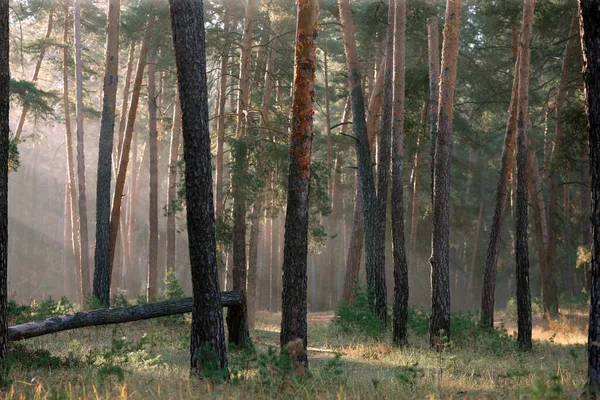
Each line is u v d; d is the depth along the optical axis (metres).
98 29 35.03
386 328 21.05
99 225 22.77
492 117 42.75
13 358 10.55
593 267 7.89
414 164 41.78
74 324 12.48
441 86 17.47
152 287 30.17
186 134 9.80
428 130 34.09
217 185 26.45
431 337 17.17
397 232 18.09
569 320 29.22
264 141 25.58
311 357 15.05
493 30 31.02
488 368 13.02
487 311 20.41
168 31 28.91
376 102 28.27
